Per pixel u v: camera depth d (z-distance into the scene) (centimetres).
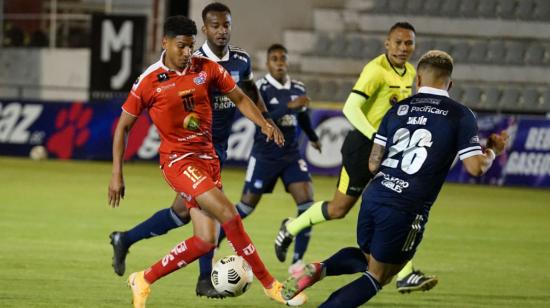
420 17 7331
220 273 1819
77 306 1938
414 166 1619
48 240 2862
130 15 6334
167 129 1819
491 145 1656
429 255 2867
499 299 2181
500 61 7050
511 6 7312
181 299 2061
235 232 1786
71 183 4659
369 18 7431
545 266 2722
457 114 1622
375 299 2131
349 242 3084
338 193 2259
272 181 2658
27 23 7519
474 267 2661
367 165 2214
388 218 1619
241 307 1997
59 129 6134
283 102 2659
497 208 4322
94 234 3020
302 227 2311
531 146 5438
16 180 4709
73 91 7181
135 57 6356
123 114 1833
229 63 2170
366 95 2220
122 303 1983
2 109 6244
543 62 7062
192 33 1775
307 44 7375
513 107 6756
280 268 2531
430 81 1677
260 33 7419
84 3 7538
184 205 1972
